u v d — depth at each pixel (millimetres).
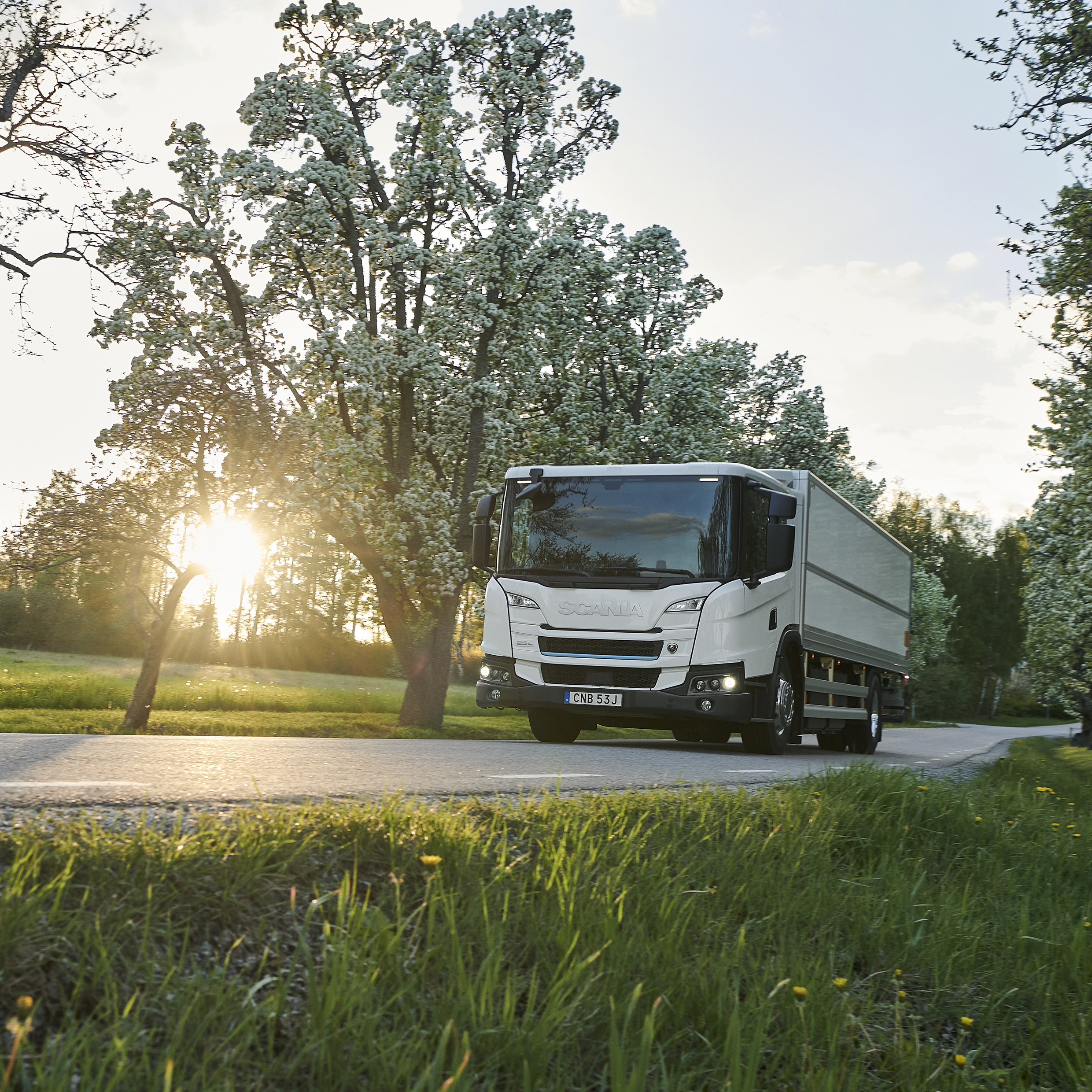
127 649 53625
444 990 2453
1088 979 3682
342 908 2617
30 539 14211
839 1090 2453
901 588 20109
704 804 5184
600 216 23953
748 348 30484
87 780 4695
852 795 6113
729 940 3332
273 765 6121
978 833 5980
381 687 50281
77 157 17531
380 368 18766
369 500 19359
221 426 14781
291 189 19422
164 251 18688
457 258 20609
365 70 20672
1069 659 36250
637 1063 2225
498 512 13367
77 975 2191
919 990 3465
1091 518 21031
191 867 2797
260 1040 2162
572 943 2789
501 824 4090
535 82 20766
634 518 11461
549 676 11352
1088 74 14023
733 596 11023
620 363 24438
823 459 31484
